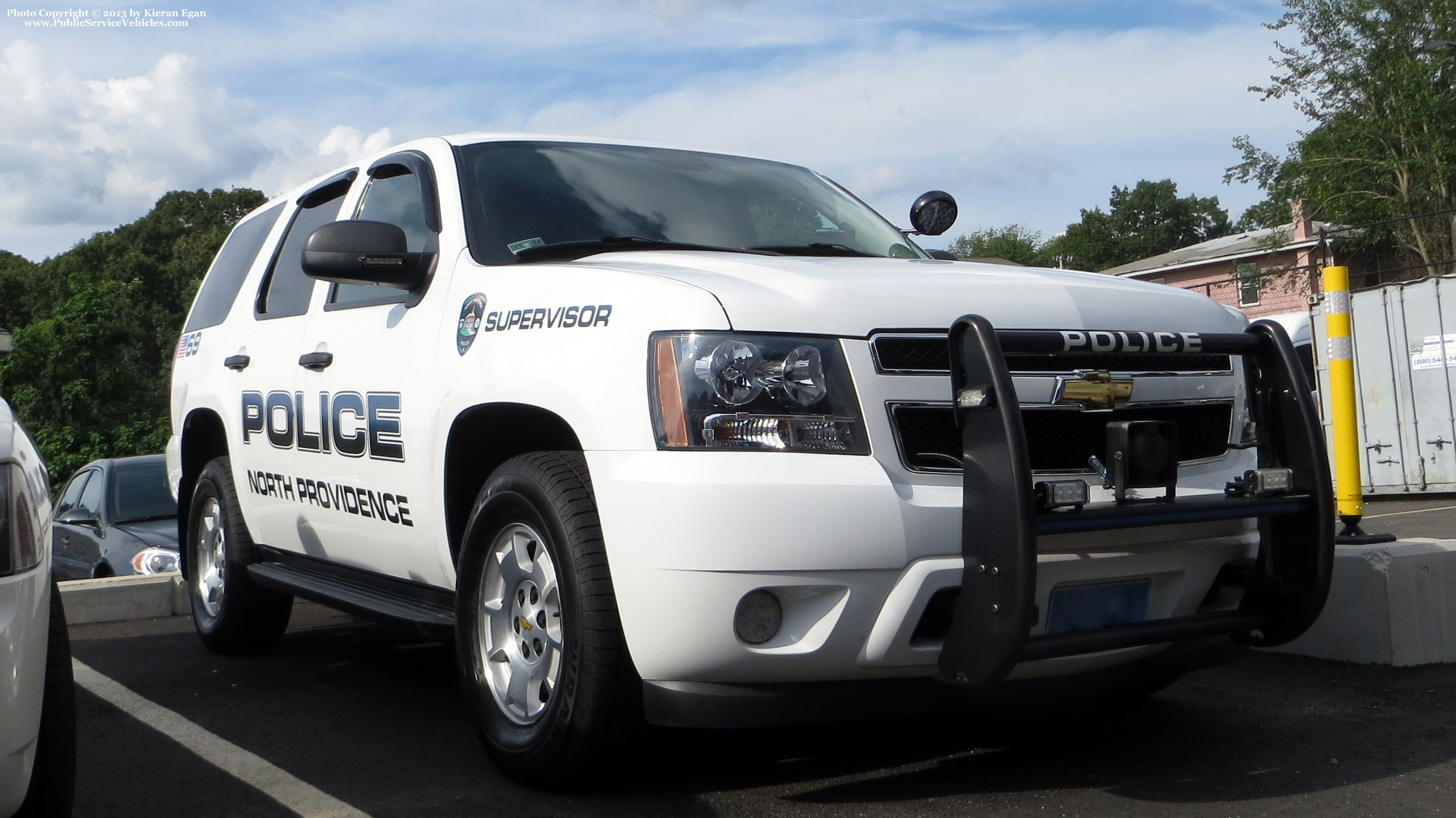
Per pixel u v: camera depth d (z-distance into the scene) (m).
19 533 2.47
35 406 27.28
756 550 2.87
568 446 3.62
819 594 2.96
